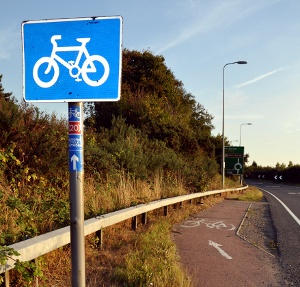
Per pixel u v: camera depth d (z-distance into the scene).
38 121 9.32
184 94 40.28
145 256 5.94
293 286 5.59
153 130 24.08
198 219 12.10
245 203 19.38
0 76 13.57
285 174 69.38
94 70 2.56
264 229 10.83
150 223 9.75
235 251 7.65
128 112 24.19
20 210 5.81
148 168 15.66
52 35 2.61
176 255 6.89
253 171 104.94
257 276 6.00
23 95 2.64
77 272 2.53
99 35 2.56
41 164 8.55
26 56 2.64
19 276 4.50
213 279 5.69
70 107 2.60
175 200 12.77
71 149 2.55
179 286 4.85
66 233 5.39
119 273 5.11
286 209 16.78
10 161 7.83
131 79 29.17
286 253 7.75
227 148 37.31
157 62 29.91
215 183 25.81
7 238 4.96
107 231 7.80
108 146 13.93
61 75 2.60
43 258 5.10
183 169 19.36
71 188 2.54
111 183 10.67
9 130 8.26
